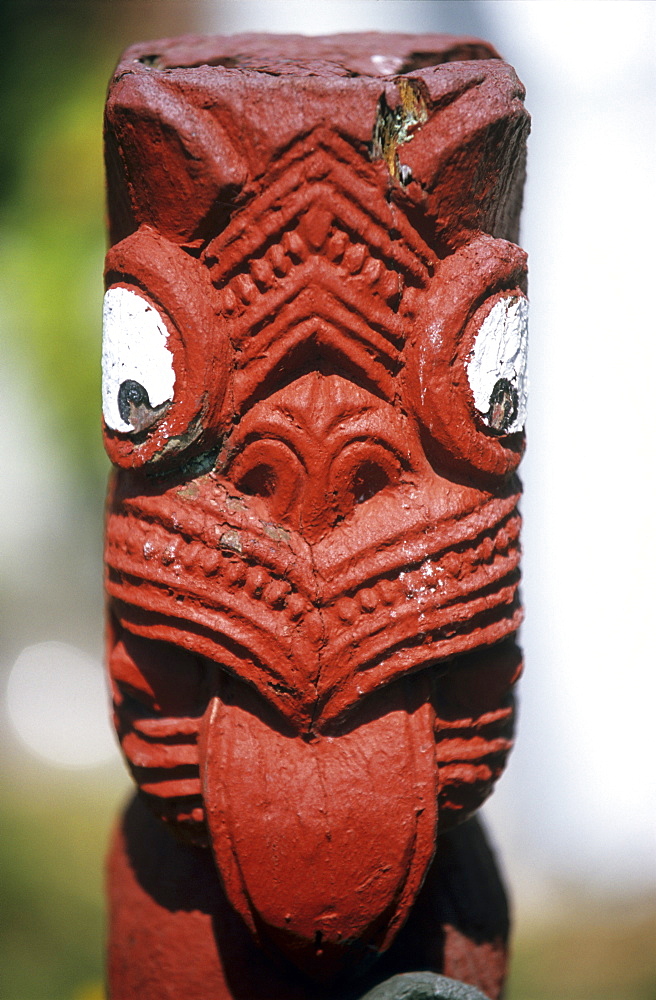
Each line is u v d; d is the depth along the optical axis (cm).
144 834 93
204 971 89
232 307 83
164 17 170
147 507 84
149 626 84
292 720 83
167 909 91
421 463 84
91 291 157
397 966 89
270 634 82
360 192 82
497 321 84
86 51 168
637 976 140
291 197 82
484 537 84
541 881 159
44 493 205
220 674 84
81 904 152
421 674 84
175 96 82
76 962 138
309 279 82
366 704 83
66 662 214
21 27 163
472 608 83
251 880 83
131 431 84
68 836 170
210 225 83
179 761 85
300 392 83
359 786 82
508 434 85
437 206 83
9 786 186
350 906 83
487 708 86
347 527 83
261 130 81
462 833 94
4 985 132
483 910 93
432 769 83
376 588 83
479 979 92
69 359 158
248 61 87
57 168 160
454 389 83
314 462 82
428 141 82
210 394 82
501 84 84
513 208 89
